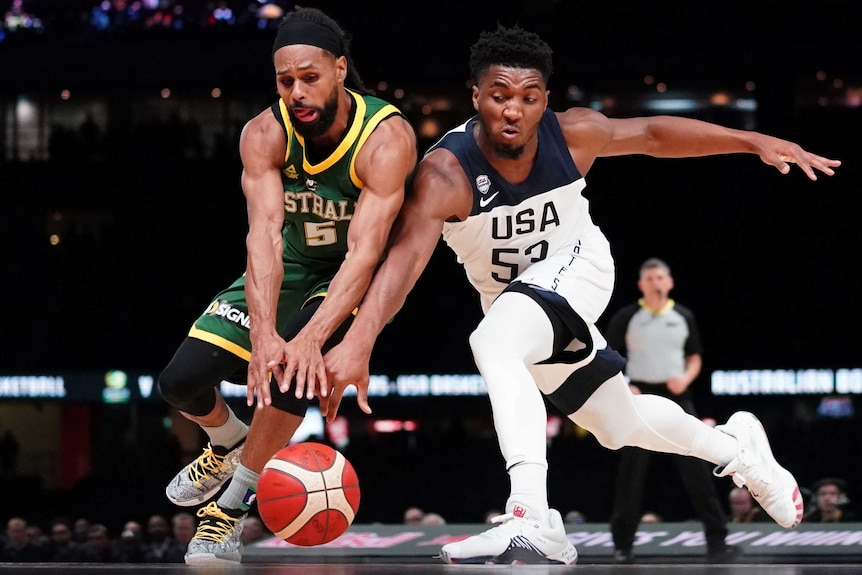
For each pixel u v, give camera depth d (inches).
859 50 681.0
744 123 700.0
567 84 705.0
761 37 689.0
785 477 176.9
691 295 669.3
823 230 664.4
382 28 712.4
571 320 150.0
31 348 669.9
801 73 690.2
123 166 703.1
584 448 607.2
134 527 407.2
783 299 659.4
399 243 140.1
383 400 656.4
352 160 139.3
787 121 687.1
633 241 679.1
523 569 112.1
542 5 703.1
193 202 700.0
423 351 658.8
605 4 701.3
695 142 156.6
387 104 142.3
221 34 716.0
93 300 678.5
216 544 149.8
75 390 664.4
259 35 715.4
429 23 709.9
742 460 173.2
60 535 416.2
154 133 709.9
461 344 657.6
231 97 725.9
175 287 687.1
